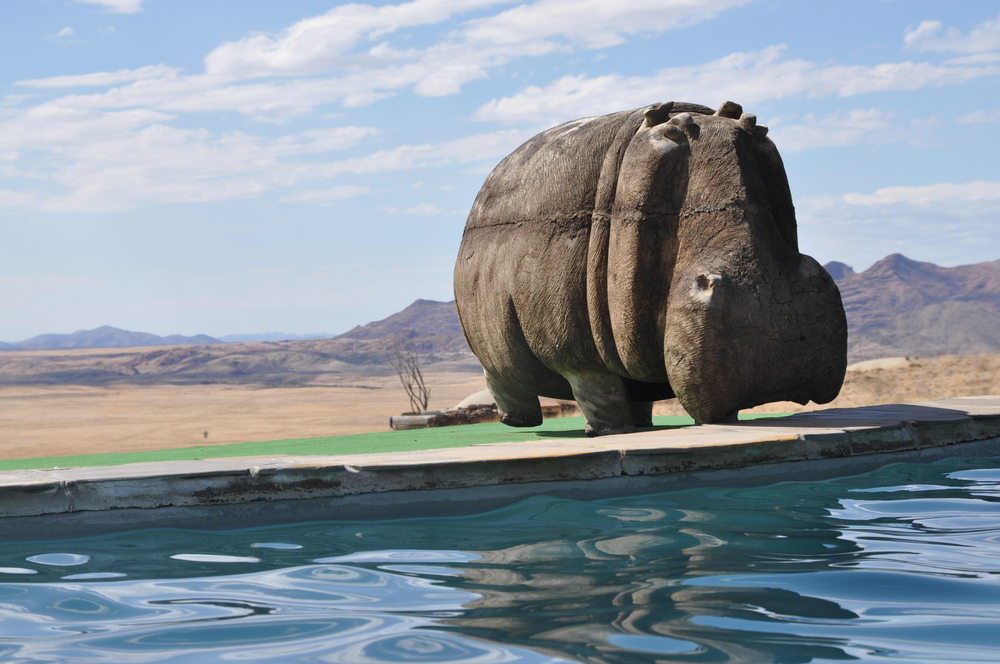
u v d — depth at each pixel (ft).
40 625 11.10
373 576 13.38
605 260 27.02
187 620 11.23
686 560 13.98
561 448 20.39
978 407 29.04
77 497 16.21
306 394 436.35
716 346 24.44
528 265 28.55
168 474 16.89
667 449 20.30
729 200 25.32
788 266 25.45
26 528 15.78
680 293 25.03
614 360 27.73
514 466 18.85
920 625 10.41
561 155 28.58
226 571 13.79
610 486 19.53
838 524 16.76
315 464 17.94
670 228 25.89
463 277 31.71
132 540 15.87
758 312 24.71
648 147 26.17
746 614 10.93
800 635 10.05
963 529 16.25
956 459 24.44
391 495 17.88
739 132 26.08
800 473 21.62
